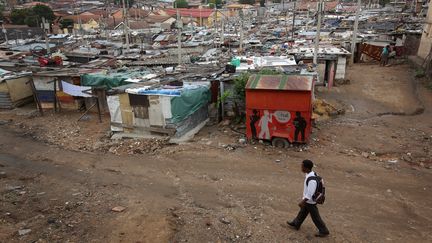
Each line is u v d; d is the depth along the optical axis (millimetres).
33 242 7492
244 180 10609
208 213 8680
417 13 56938
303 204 7312
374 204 9102
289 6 96562
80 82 19453
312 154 12438
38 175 11516
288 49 27391
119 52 38250
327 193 9680
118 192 10047
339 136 14219
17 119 19125
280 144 13125
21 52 35906
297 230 7848
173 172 11430
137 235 7738
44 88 20062
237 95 15664
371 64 28594
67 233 7848
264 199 9398
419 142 13516
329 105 17547
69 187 10461
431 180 10492
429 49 25406
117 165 12242
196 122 15906
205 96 16500
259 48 36812
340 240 7492
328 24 63094
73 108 20094
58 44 45438
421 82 21219
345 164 11602
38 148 14461
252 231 7820
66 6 104625
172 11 95688
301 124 12648
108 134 15789
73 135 16062
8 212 8844
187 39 55312
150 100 14336
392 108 17766
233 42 42531
